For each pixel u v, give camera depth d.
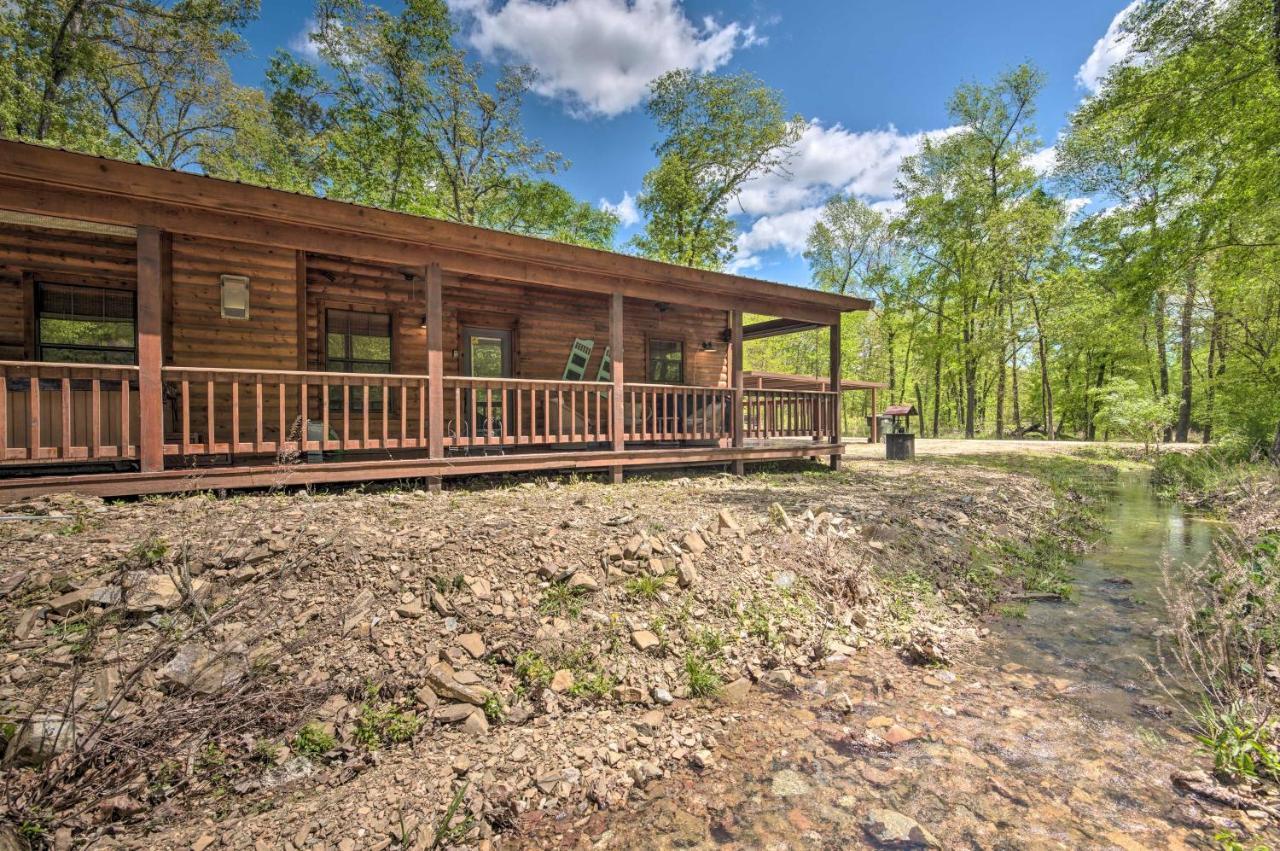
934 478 10.20
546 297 9.88
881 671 3.74
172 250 6.39
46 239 6.08
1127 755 2.80
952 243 22.44
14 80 12.59
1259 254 11.80
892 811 2.39
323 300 7.66
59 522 3.92
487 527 4.48
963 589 5.21
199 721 2.44
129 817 2.14
